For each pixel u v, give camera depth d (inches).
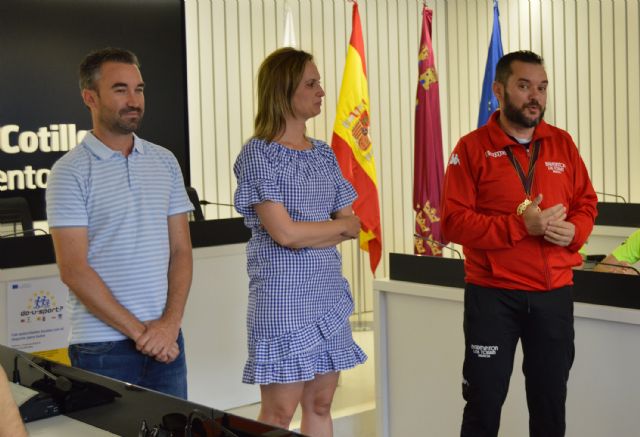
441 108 340.2
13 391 77.9
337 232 106.0
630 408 119.6
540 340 111.7
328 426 112.3
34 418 73.2
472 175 115.0
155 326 101.2
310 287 105.3
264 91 107.6
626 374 119.5
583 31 293.4
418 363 144.5
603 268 142.6
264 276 105.7
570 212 116.0
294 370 104.1
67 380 74.3
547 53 305.4
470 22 330.3
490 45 267.7
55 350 162.2
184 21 277.1
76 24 260.4
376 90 320.8
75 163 100.3
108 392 70.1
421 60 265.0
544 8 305.1
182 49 277.0
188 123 281.3
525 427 132.9
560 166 113.8
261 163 104.6
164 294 104.7
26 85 254.5
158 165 106.2
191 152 285.4
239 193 105.7
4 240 157.3
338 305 108.8
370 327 295.1
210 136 288.2
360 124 245.8
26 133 254.8
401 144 328.5
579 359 124.8
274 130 107.0
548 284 109.8
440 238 263.1
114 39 265.9
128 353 100.9
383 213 324.2
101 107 101.6
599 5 287.9
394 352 148.2
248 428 58.9
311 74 107.1
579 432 125.8
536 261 109.7
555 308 110.7
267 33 297.1
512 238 108.0
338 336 108.4
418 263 142.7
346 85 246.1
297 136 108.7
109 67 101.3
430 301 141.4
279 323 104.2
